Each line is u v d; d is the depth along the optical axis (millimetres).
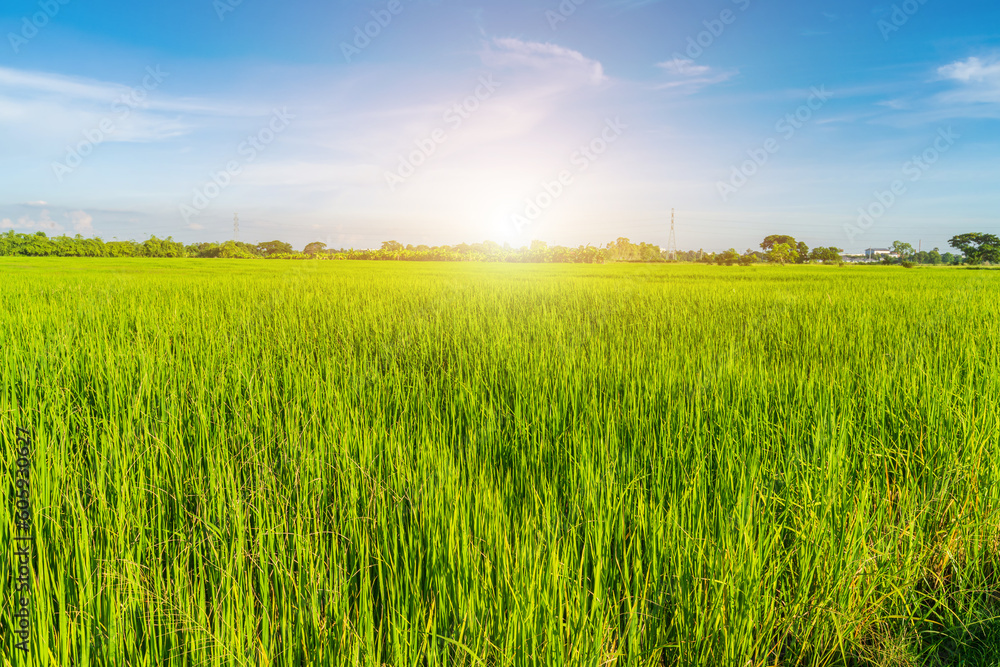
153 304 8516
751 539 1850
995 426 2822
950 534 2264
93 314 7004
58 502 2125
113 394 3336
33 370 3830
